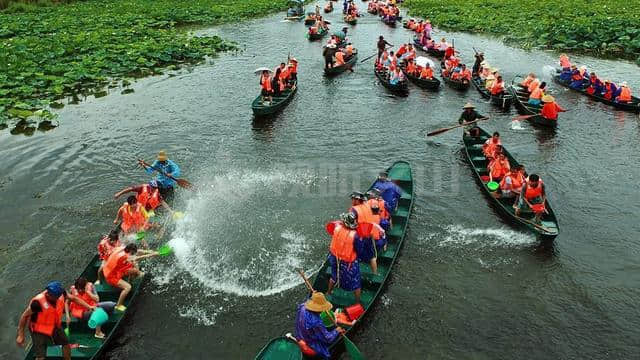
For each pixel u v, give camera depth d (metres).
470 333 9.85
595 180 15.68
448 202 14.55
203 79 27.03
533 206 12.62
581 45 32.25
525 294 10.88
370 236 10.33
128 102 23.41
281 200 14.87
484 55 31.67
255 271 11.73
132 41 34.56
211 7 49.94
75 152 18.09
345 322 9.48
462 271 11.61
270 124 20.69
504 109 21.92
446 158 17.42
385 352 9.40
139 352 9.43
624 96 21.52
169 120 21.17
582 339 9.69
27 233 13.16
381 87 25.45
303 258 12.21
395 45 35.41
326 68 27.41
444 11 47.44
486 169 15.93
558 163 16.86
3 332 9.89
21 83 24.83
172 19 44.00
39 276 11.50
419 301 10.69
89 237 12.95
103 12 46.81
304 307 8.56
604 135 19.06
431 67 25.33
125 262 10.16
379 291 10.34
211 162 17.39
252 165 17.17
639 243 12.52
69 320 9.35
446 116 21.39
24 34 36.66
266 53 32.97
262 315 10.34
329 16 49.25
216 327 10.04
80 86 25.81
